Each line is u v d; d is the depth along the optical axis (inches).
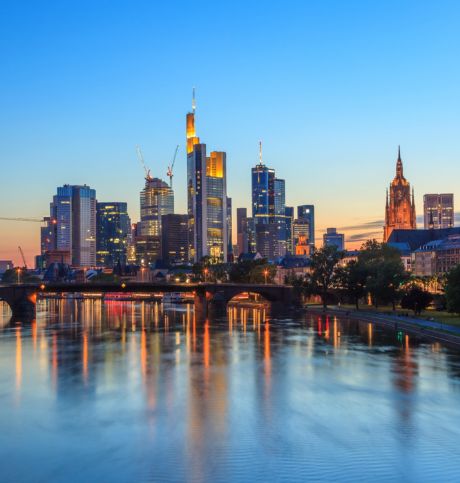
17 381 3430.1
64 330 6486.2
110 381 3420.3
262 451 2132.1
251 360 4200.3
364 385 3289.9
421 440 2257.6
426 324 6043.3
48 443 2260.1
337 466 1974.7
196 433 2361.0
